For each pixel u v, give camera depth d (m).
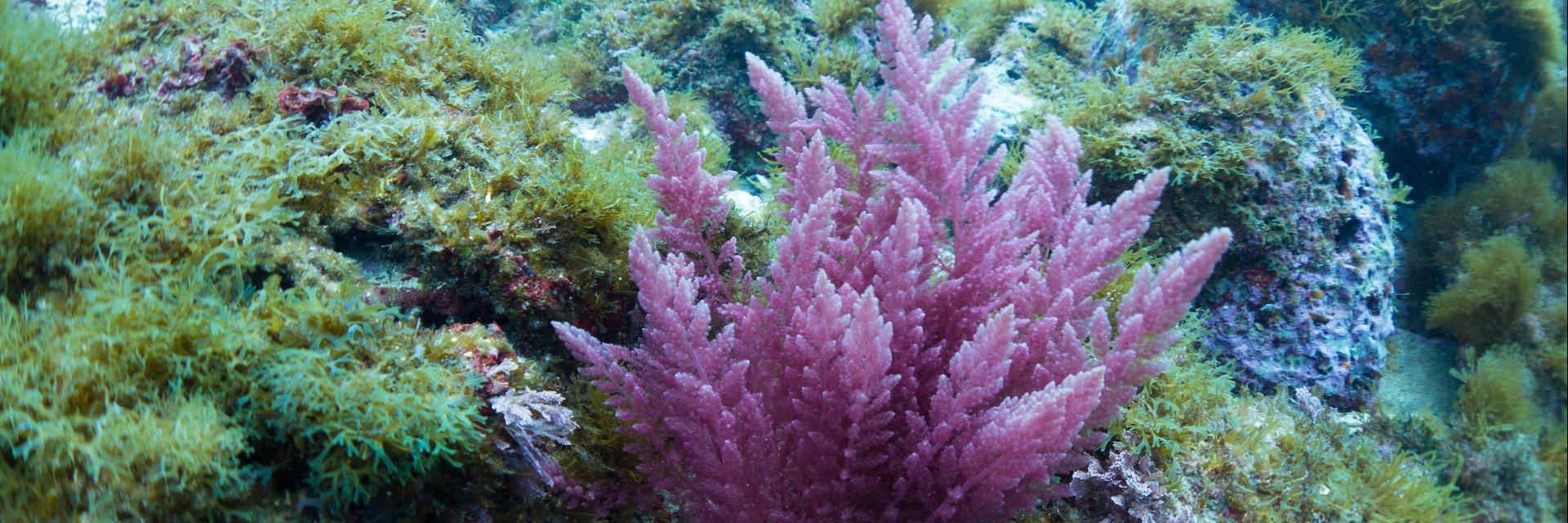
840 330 0.33
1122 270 0.35
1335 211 0.52
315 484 0.31
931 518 0.34
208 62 0.40
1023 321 0.35
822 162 0.38
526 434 0.34
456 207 0.38
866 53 0.69
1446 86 0.58
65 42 0.39
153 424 0.29
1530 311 0.48
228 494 0.30
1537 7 0.54
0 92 0.34
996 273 0.36
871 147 0.38
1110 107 0.55
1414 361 0.52
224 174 0.36
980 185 0.38
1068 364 0.33
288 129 0.38
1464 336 0.50
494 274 0.38
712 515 0.35
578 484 0.36
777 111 0.41
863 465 0.35
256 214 0.35
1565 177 0.52
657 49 0.68
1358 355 0.51
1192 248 0.32
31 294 0.31
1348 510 0.42
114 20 0.42
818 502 0.35
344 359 0.32
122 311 0.30
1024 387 0.35
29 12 0.39
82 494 0.28
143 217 0.34
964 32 0.75
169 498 0.29
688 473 0.36
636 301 0.42
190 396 0.30
